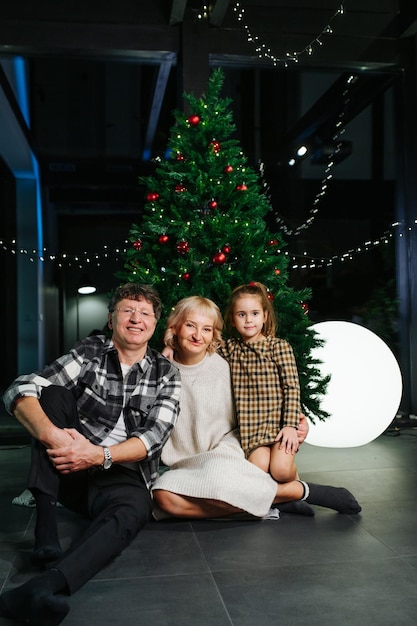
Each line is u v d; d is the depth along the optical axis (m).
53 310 9.28
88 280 9.16
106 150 8.50
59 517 2.78
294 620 1.76
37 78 7.32
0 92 5.89
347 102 5.52
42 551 2.02
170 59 4.80
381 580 2.04
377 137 5.45
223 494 2.50
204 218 3.38
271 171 6.14
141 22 4.62
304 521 2.67
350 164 5.64
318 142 5.85
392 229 5.23
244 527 2.60
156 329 3.27
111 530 2.01
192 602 1.89
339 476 3.41
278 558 2.25
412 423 4.84
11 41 4.50
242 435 2.77
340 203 5.64
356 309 5.39
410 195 5.04
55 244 9.27
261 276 3.34
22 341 8.51
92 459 2.21
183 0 4.33
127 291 2.48
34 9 4.53
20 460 4.02
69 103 7.74
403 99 5.05
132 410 2.47
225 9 4.48
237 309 2.86
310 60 4.86
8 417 5.32
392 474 3.45
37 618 1.68
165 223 3.37
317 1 4.84
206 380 2.80
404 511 2.79
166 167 3.51
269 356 2.83
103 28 4.59
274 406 2.80
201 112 3.49
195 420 2.77
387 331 5.25
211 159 3.35
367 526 2.60
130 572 2.13
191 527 2.61
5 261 8.16
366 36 4.90
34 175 8.41
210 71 4.91
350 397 3.77
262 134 6.21
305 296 3.39
